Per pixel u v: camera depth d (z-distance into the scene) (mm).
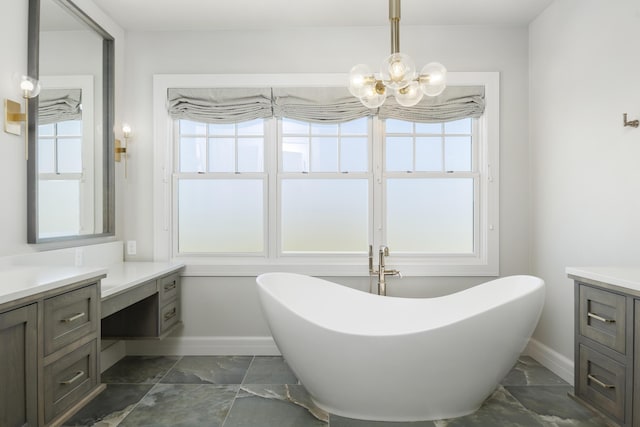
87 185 2457
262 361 2754
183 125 2984
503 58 2902
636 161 1919
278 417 1975
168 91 2920
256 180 2990
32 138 1962
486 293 2475
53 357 1364
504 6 2625
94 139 2539
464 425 1896
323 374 1921
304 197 2979
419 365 1822
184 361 2756
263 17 2746
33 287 1253
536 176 2805
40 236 2016
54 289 1361
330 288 2656
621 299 1487
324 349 1875
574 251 2381
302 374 2010
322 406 2068
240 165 2980
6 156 1848
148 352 2889
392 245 2963
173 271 2689
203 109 2887
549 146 2641
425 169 2969
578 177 2342
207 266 2883
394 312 2623
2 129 1826
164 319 2566
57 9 2176
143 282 2219
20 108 1912
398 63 1771
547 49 2658
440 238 2977
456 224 2980
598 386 1618
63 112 2221
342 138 2969
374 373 1845
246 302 2906
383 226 2928
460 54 2898
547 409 2057
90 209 2484
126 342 2885
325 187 2975
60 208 2195
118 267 2625
